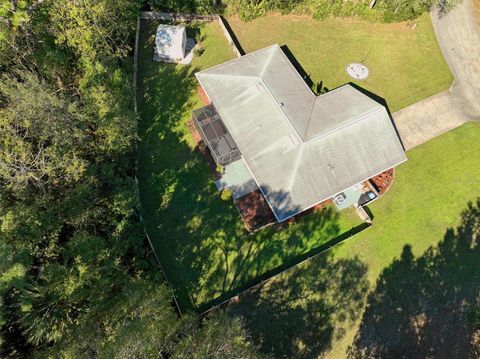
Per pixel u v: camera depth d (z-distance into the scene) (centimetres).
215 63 4438
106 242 2908
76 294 2403
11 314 2347
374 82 4325
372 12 4769
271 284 3256
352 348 3047
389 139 3544
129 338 2188
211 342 2342
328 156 3372
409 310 3158
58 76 3725
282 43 4628
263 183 3325
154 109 4116
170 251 3372
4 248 2117
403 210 3566
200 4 4744
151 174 3738
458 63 4450
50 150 2798
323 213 3556
